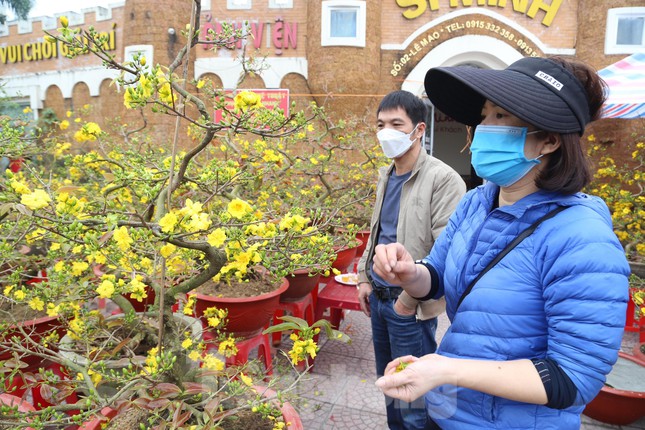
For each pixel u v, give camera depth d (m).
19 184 1.19
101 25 9.16
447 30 7.70
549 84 0.99
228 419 1.50
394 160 2.14
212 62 7.84
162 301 1.30
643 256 4.53
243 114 1.19
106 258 1.41
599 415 2.40
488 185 1.28
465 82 1.00
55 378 1.45
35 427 1.17
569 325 0.90
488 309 1.03
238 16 7.84
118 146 3.33
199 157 3.33
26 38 10.12
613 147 7.13
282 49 7.83
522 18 7.65
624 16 7.14
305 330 1.36
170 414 1.35
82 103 9.67
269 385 1.47
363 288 2.25
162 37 7.71
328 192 3.64
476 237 1.16
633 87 4.80
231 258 1.34
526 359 0.93
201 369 1.58
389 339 2.14
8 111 9.66
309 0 7.59
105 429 1.38
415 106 2.00
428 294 1.40
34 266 2.20
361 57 7.49
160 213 1.37
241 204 1.25
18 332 1.86
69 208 1.14
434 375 0.90
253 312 2.39
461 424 1.04
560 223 0.99
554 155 1.06
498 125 1.09
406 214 2.01
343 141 4.75
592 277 0.89
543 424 0.99
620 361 2.60
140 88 1.14
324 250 1.77
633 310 3.53
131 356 1.53
